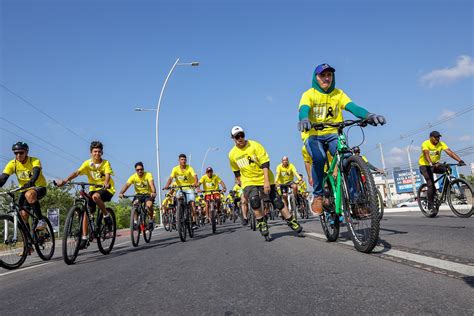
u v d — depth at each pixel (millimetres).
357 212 3715
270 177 6504
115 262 5070
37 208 6352
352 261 3291
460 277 2396
